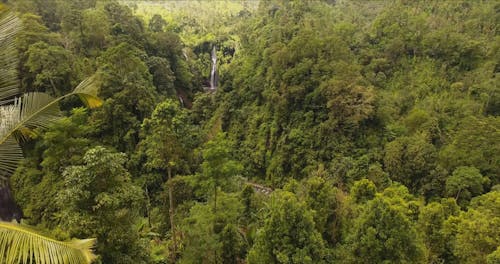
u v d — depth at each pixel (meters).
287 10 74.12
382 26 59.69
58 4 53.00
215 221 19.70
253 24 83.12
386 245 13.86
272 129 43.69
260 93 49.12
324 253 15.00
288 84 42.91
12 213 29.53
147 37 58.84
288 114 43.00
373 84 49.50
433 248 16.84
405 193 23.30
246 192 26.56
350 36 61.22
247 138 47.50
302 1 76.06
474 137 32.06
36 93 8.52
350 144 36.78
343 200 19.83
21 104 8.45
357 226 15.21
